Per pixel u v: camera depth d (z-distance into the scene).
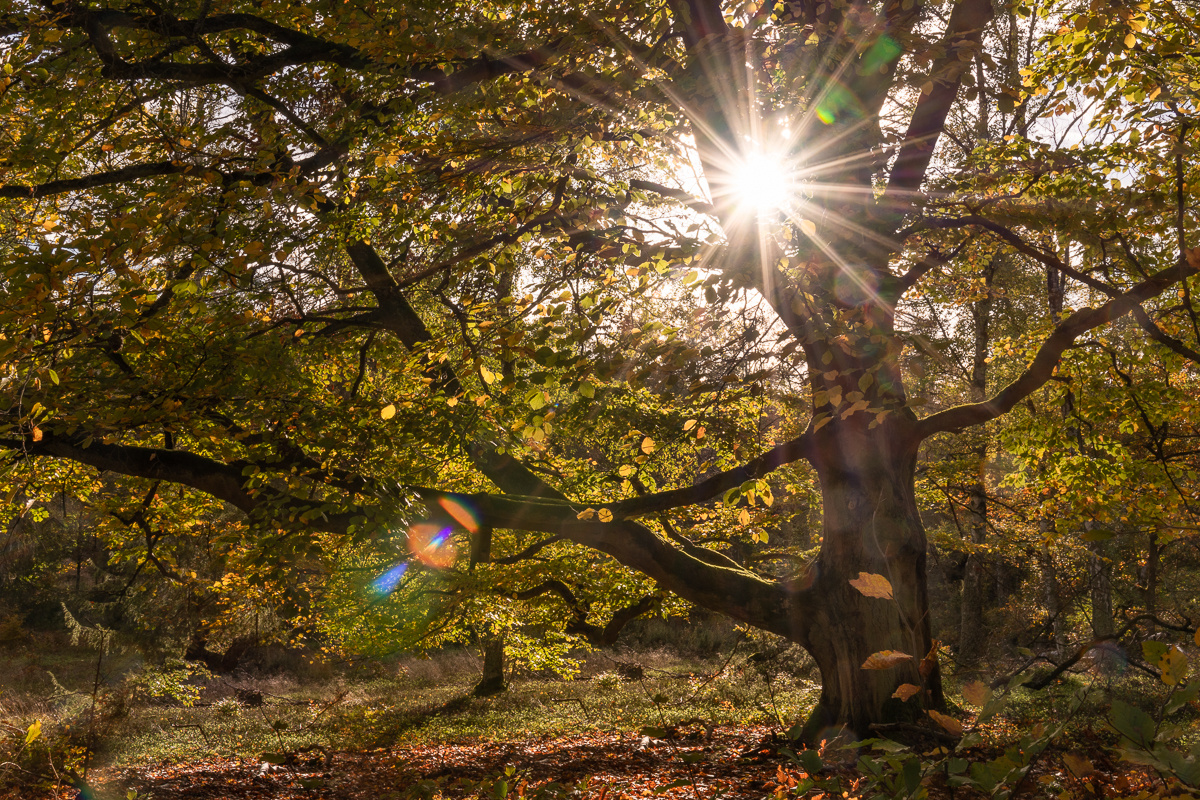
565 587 13.47
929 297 14.31
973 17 8.05
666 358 4.57
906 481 9.88
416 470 10.77
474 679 24.91
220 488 9.44
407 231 9.74
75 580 30.44
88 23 6.83
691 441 7.26
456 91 6.89
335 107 8.37
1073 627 17.20
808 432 9.51
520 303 6.45
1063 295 18.17
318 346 11.59
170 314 8.15
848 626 9.52
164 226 5.36
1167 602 16.89
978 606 20.12
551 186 7.77
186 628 19.00
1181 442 12.23
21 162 6.67
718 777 8.45
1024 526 18.08
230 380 8.52
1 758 7.20
